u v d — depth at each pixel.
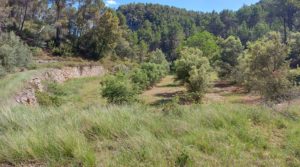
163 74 40.72
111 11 59.69
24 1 47.53
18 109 6.81
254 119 6.38
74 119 5.54
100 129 5.03
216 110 6.50
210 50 56.75
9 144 4.21
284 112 7.50
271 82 16.23
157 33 100.25
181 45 73.81
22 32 46.28
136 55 67.50
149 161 3.82
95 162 3.77
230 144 4.62
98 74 43.81
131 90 15.99
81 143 4.27
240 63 27.86
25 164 3.87
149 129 5.07
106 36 54.69
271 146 4.66
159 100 21.97
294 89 14.96
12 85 15.94
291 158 4.20
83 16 55.84
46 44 48.69
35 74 23.02
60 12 52.22
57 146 4.13
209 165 3.78
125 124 5.17
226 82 35.19
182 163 3.81
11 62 23.11
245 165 3.86
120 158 3.89
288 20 73.56
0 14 38.25
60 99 16.48
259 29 88.88
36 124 5.45
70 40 54.19
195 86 23.02
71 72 35.22
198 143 4.51
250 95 22.83
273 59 17.34
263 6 107.50
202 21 132.00
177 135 4.97
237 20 117.12
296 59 33.12
